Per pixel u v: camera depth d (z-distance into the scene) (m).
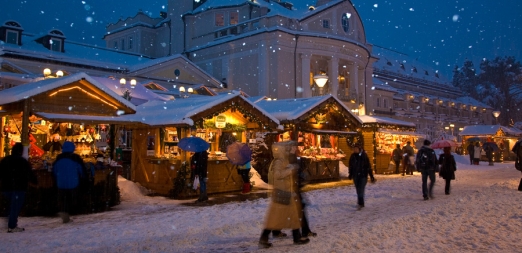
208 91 35.56
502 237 7.92
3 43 28.86
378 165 25.78
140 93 21.69
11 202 8.93
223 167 16.23
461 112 72.25
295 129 19.59
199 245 7.69
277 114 19.81
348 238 7.85
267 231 7.43
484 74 86.31
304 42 39.16
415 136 32.78
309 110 19.86
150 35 47.09
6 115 12.26
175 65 35.88
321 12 40.78
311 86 41.09
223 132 18.05
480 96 85.50
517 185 16.42
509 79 83.19
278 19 38.47
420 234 8.23
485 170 27.72
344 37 41.47
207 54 42.59
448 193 15.07
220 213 11.18
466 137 43.44
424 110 62.88
